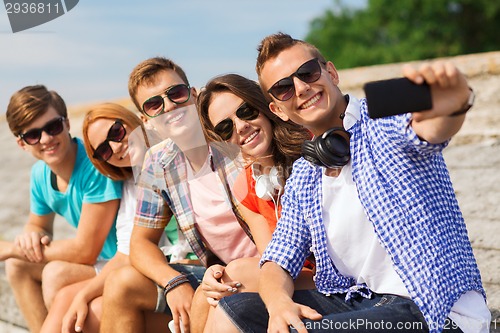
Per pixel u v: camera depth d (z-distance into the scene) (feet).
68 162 12.51
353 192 8.23
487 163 14.83
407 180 7.86
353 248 8.35
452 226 7.97
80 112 25.22
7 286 14.80
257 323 8.41
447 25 65.98
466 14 66.08
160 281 10.04
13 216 19.11
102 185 12.09
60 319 11.39
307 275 9.25
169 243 11.39
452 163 15.29
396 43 70.13
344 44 72.74
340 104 8.63
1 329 14.80
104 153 11.55
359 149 8.13
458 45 65.36
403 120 7.52
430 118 7.08
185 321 9.78
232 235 10.18
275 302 8.20
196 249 10.43
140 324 10.38
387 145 7.91
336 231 8.37
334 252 8.50
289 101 8.57
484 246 11.77
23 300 12.76
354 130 8.20
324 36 73.61
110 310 10.32
